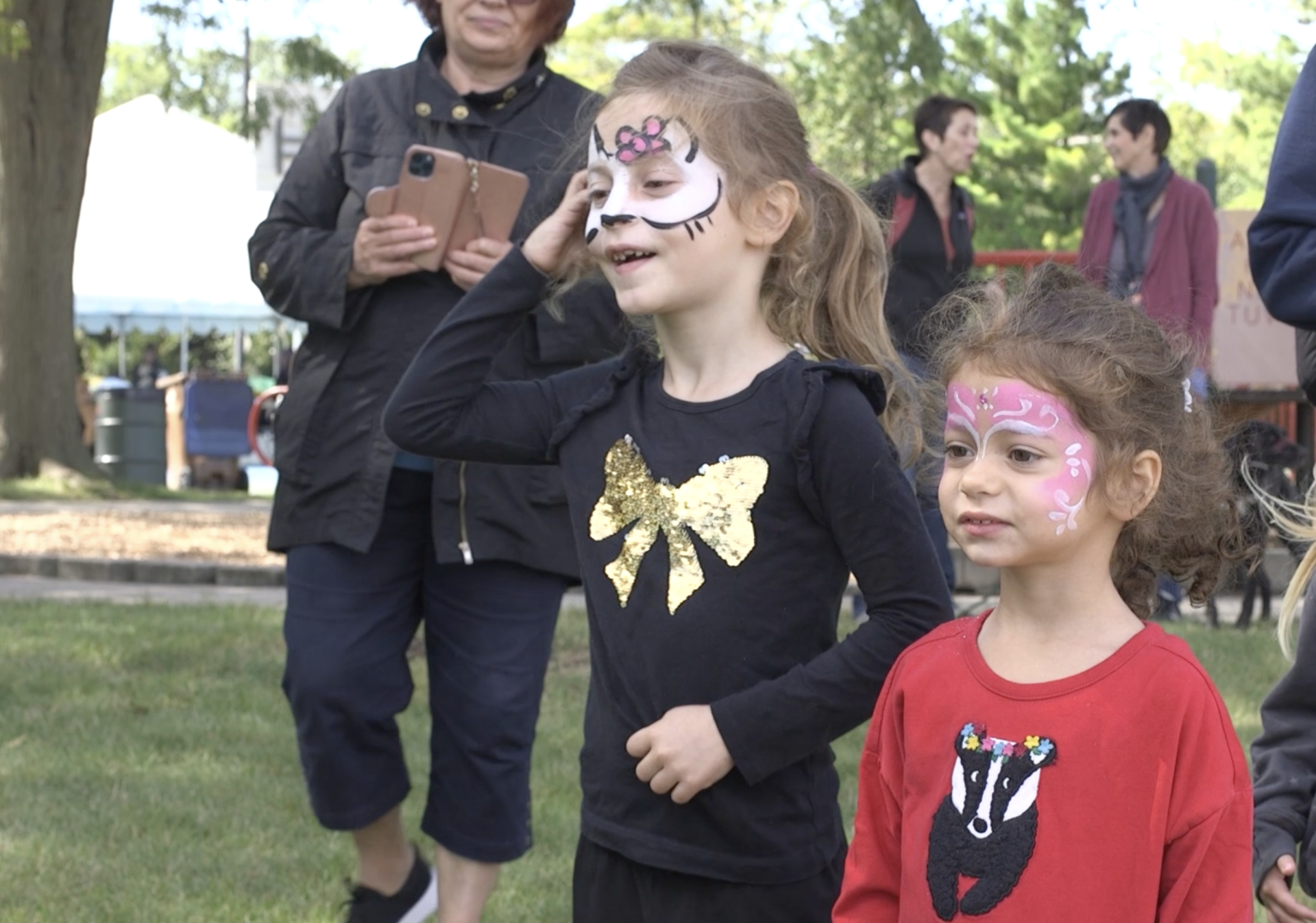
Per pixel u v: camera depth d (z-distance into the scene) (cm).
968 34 2538
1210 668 707
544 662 386
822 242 292
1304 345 325
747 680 266
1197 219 814
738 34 2291
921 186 741
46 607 900
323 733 376
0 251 1609
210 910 426
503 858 379
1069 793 211
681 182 276
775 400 271
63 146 1609
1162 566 233
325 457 378
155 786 536
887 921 232
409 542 381
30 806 511
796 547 268
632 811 271
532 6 381
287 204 395
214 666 724
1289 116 317
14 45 1416
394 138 387
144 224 2203
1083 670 216
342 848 480
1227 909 207
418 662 728
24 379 1617
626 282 278
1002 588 226
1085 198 2461
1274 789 291
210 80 1905
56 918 419
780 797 270
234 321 2155
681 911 270
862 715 263
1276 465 762
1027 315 226
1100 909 208
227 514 1455
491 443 301
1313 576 296
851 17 1873
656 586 271
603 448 283
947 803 218
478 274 369
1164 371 224
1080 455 218
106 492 1599
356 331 379
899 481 267
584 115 369
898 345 560
